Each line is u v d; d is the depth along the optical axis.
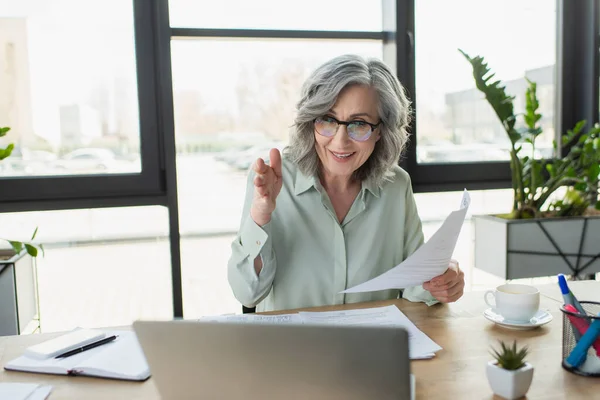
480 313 1.30
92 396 0.91
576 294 1.44
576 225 2.54
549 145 2.91
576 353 0.94
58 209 2.31
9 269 2.03
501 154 2.82
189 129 2.41
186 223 2.45
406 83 2.58
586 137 2.65
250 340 0.65
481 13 2.70
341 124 1.31
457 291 1.30
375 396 0.64
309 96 1.34
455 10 2.64
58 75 2.28
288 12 2.46
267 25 2.45
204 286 2.51
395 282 1.10
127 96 2.35
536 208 2.66
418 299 1.39
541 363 0.99
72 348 1.08
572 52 2.87
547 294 1.45
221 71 2.42
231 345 0.66
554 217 2.57
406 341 0.61
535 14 2.81
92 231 2.38
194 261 2.48
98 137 2.34
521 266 2.50
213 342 0.67
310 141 1.41
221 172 2.47
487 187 2.81
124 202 2.38
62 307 2.39
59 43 2.26
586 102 2.86
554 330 1.16
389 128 1.40
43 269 2.35
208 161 2.45
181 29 2.34
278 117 2.51
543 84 2.90
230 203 2.50
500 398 0.86
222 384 0.69
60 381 0.97
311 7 2.49
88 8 2.27
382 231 1.50
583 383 0.91
